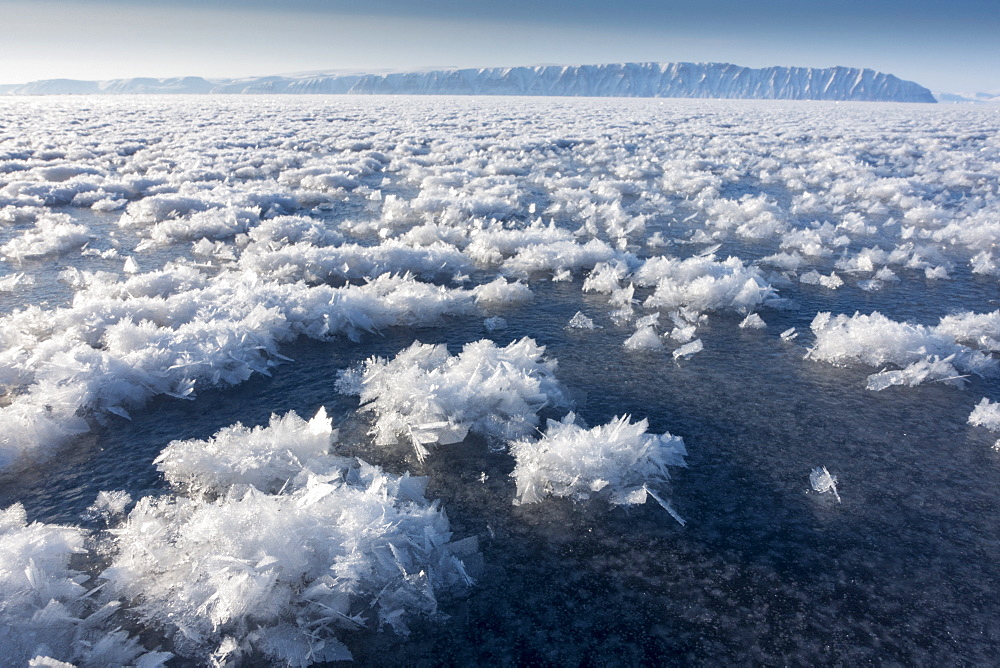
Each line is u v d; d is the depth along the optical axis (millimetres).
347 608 1891
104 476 2666
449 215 8992
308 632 1803
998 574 2176
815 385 3688
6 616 1747
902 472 2797
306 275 5812
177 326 4230
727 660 1803
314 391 3502
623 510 2477
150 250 7195
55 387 3090
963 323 4520
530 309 5074
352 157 16562
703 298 5066
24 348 3914
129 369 3338
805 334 4594
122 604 1925
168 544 2131
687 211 10383
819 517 2465
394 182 13547
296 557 1951
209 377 3525
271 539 1972
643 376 3783
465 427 2957
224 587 1809
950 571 2186
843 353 4039
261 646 1770
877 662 1812
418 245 7336
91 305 4305
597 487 2498
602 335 4492
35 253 6789
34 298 5281
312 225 8023
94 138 20203
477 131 26078
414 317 4652
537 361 3943
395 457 2818
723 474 2746
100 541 2256
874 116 41125
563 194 11320
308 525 2066
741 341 4414
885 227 9250
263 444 2672
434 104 59625
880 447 3000
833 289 5887
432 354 3771
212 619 1787
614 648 1829
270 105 52406
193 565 1981
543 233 7512
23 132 22062
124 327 3795
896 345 3992
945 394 3590
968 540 2350
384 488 2342
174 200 9156
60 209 9812
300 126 27969
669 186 12875
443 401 3045
